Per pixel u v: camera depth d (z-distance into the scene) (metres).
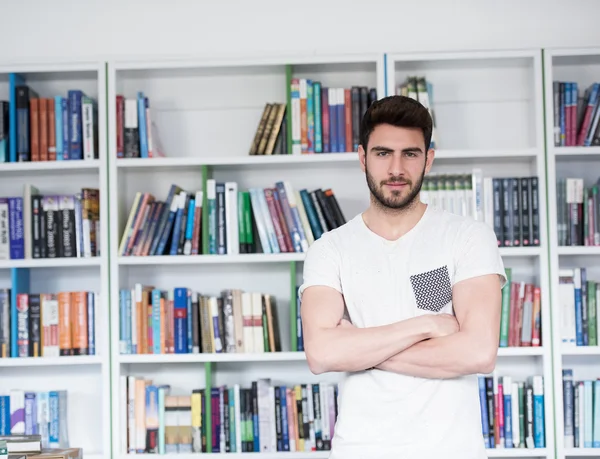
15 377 4.11
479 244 2.18
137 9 4.02
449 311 2.17
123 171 4.05
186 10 4.02
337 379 4.05
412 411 2.06
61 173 4.14
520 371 4.06
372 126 2.20
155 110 4.17
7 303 3.92
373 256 2.21
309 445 3.82
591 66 4.12
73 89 4.19
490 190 3.86
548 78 3.87
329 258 2.25
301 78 4.17
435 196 3.87
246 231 3.91
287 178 4.14
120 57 3.96
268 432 3.84
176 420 3.86
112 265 3.87
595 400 3.80
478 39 3.97
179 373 4.11
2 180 4.18
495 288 2.14
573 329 3.83
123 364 3.94
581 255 4.09
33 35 4.02
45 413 3.94
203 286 4.14
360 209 4.12
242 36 4.01
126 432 3.84
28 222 3.92
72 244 3.92
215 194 3.90
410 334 2.07
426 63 4.03
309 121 3.92
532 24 3.97
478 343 2.06
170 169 4.09
